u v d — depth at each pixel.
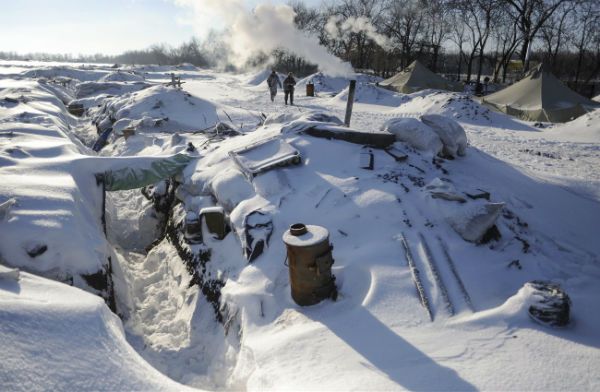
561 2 30.41
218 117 14.90
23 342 2.64
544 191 6.83
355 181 5.70
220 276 5.05
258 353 3.54
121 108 15.73
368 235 4.91
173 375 4.16
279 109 18.16
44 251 4.57
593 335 3.30
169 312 5.29
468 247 4.68
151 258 6.66
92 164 6.87
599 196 7.08
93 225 5.65
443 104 18.11
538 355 3.02
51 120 11.59
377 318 3.68
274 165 6.14
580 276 4.45
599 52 35.72
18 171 6.06
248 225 5.15
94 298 3.54
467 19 37.41
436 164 6.54
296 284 4.10
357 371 3.06
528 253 4.79
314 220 5.26
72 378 2.60
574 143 12.34
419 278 4.11
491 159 7.90
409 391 2.76
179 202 7.45
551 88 18.77
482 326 3.44
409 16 39.22
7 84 23.48
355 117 16.33
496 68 38.53
